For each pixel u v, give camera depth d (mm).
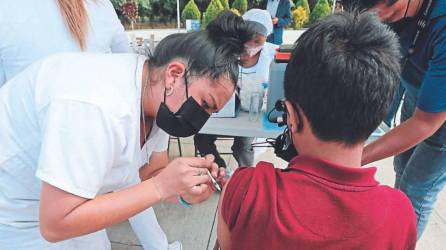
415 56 1320
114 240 2113
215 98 847
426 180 1640
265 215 619
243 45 841
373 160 1281
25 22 1163
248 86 2031
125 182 996
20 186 991
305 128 657
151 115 949
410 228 671
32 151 915
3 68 1266
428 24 1209
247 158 2428
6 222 1041
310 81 609
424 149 1581
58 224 769
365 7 1162
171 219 2303
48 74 842
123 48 1529
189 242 2115
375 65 586
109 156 795
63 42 1219
